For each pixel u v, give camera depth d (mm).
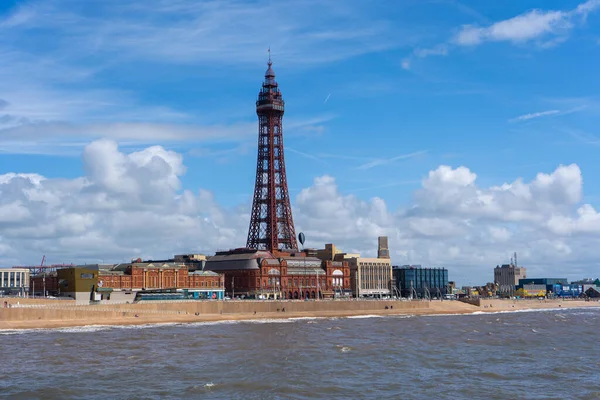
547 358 142375
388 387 109562
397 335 192125
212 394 104062
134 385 110188
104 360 136000
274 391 106125
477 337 187250
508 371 125000
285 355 143875
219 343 167250
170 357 140625
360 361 135625
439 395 104062
